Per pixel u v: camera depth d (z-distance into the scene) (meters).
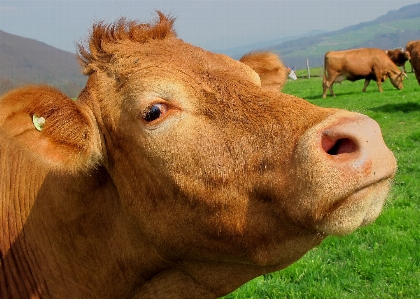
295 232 1.06
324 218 0.97
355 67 8.64
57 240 1.24
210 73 1.12
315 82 12.33
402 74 8.76
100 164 1.19
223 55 1.21
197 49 1.20
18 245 1.27
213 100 1.08
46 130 1.11
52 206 1.24
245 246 1.10
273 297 1.94
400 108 5.91
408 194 2.89
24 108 1.08
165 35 1.26
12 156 1.30
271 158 1.03
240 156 1.05
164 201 1.13
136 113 1.10
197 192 1.08
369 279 2.05
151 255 1.20
